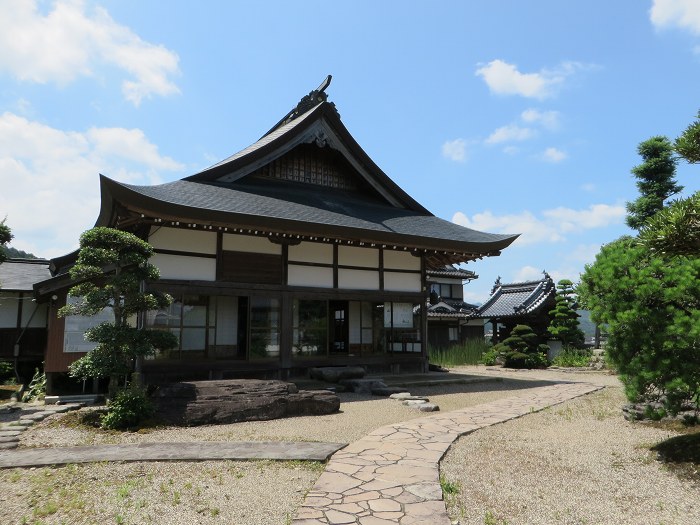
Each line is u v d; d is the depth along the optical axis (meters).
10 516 4.50
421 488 5.20
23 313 15.56
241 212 11.69
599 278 7.23
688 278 6.24
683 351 6.38
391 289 15.77
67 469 5.85
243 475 5.65
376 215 15.80
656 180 18.97
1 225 10.47
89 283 9.09
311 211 13.74
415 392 13.21
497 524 4.45
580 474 5.94
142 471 5.78
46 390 11.51
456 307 30.25
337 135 16.34
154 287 11.65
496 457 6.68
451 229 16.94
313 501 4.80
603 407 10.73
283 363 13.30
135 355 8.52
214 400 8.94
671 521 4.55
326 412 9.77
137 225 11.82
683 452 6.46
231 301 13.23
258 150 14.74
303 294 13.88
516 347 22.34
